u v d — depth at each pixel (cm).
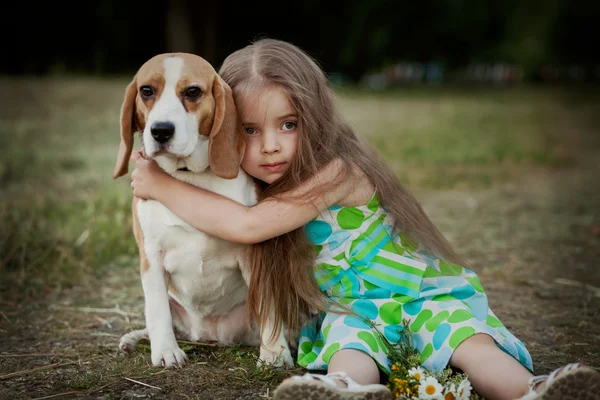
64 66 2034
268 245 262
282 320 265
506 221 539
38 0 2070
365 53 2520
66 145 854
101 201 513
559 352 279
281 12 2334
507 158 888
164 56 249
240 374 250
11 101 1234
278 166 259
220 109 246
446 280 262
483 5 2564
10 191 576
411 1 2456
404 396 214
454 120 1355
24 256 404
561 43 2933
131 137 259
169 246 263
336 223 265
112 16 2170
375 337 237
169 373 251
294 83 255
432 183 693
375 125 1194
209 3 2005
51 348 284
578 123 1430
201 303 279
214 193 257
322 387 191
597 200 630
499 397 210
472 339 226
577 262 428
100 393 234
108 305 348
